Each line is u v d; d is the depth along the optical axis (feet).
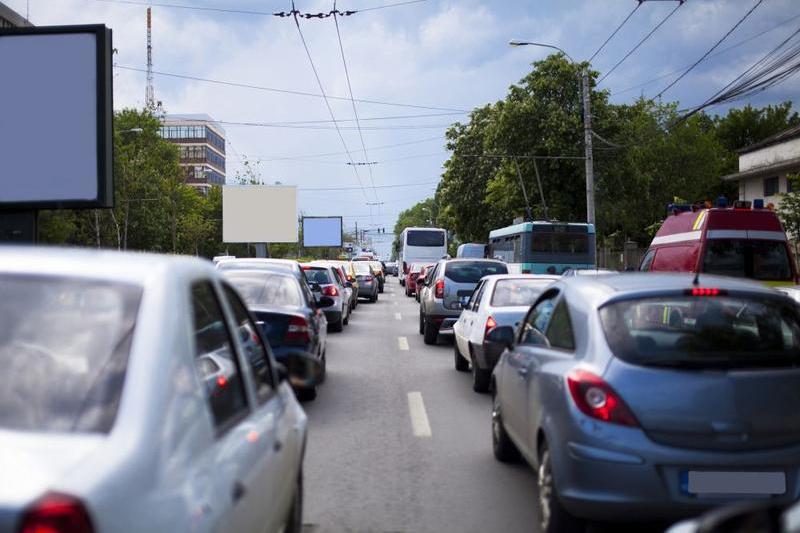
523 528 18.13
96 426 7.82
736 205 56.24
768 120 226.38
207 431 9.04
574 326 17.40
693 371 15.49
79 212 190.60
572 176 144.66
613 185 145.89
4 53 46.78
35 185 46.55
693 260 55.06
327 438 27.63
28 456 7.18
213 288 11.81
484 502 20.16
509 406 21.62
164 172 240.94
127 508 7.05
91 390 8.14
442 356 52.85
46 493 6.53
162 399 8.20
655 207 191.52
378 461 24.40
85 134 46.42
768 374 15.48
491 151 149.89
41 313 8.84
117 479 7.11
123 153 198.59
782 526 6.27
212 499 8.52
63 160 46.50
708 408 15.08
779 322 16.74
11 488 6.59
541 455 17.51
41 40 46.68
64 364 8.39
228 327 11.77
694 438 14.99
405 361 50.01
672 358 15.65
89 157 46.37
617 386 15.38
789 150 140.05
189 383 8.93
